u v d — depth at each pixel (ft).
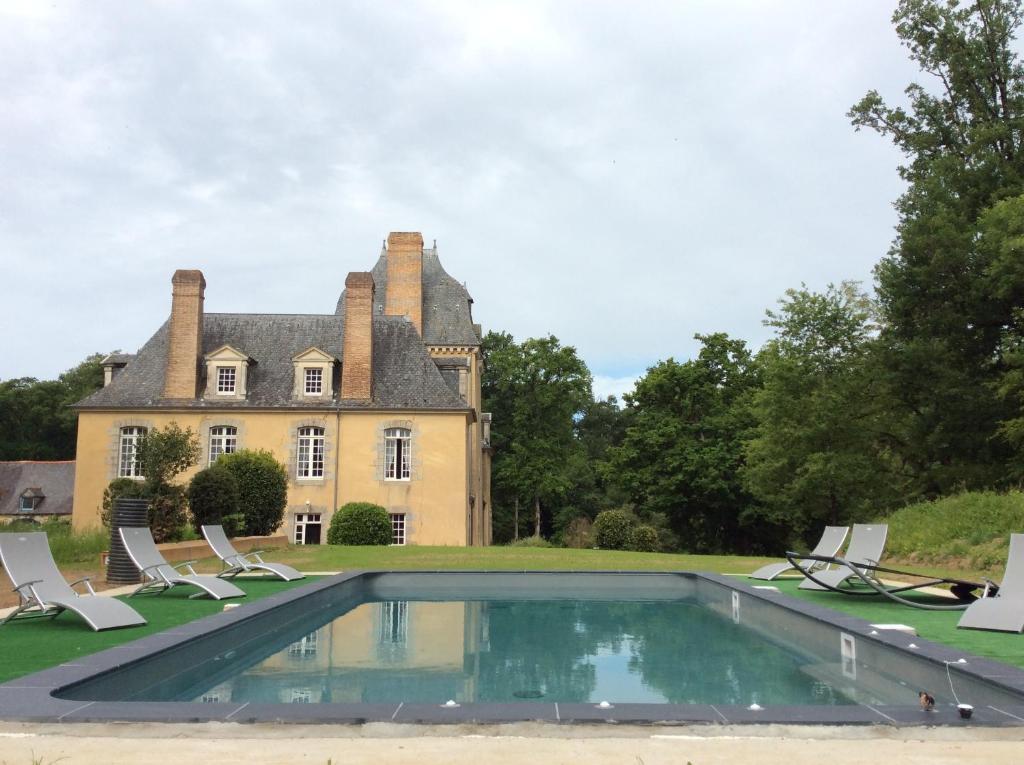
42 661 23.03
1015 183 100.78
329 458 108.88
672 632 34.58
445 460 109.40
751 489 128.16
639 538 136.36
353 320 112.78
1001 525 57.62
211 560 62.08
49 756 13.48
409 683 23.43
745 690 22.57
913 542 62.54
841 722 15.61
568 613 41.11
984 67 105.81
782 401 116.88
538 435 185.68
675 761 13.43
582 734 15.10
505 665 26.58
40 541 31.63
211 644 27.32
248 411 110.01
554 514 205.77
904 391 107.45
